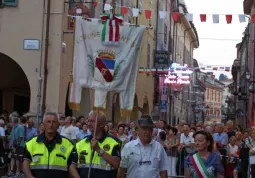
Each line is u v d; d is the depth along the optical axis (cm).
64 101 3003
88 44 2764
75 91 2767
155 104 5450
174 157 2158
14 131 2300
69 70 3077
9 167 2448
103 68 2731
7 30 2948
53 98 2897
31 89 2911
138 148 1016
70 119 2270
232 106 11062
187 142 2195
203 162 1029
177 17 2603
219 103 17625
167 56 5278
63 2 2925
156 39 5512
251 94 6334
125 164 1019
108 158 991
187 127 2214
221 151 2344
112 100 3941
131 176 1015
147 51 4984
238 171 2159
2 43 2948
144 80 4906
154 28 5497
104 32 2748
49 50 2917
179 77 5159
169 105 6519
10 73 3434
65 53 2998
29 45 2925
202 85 12025
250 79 6291
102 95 2744
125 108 2784
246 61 7331
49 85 2905
